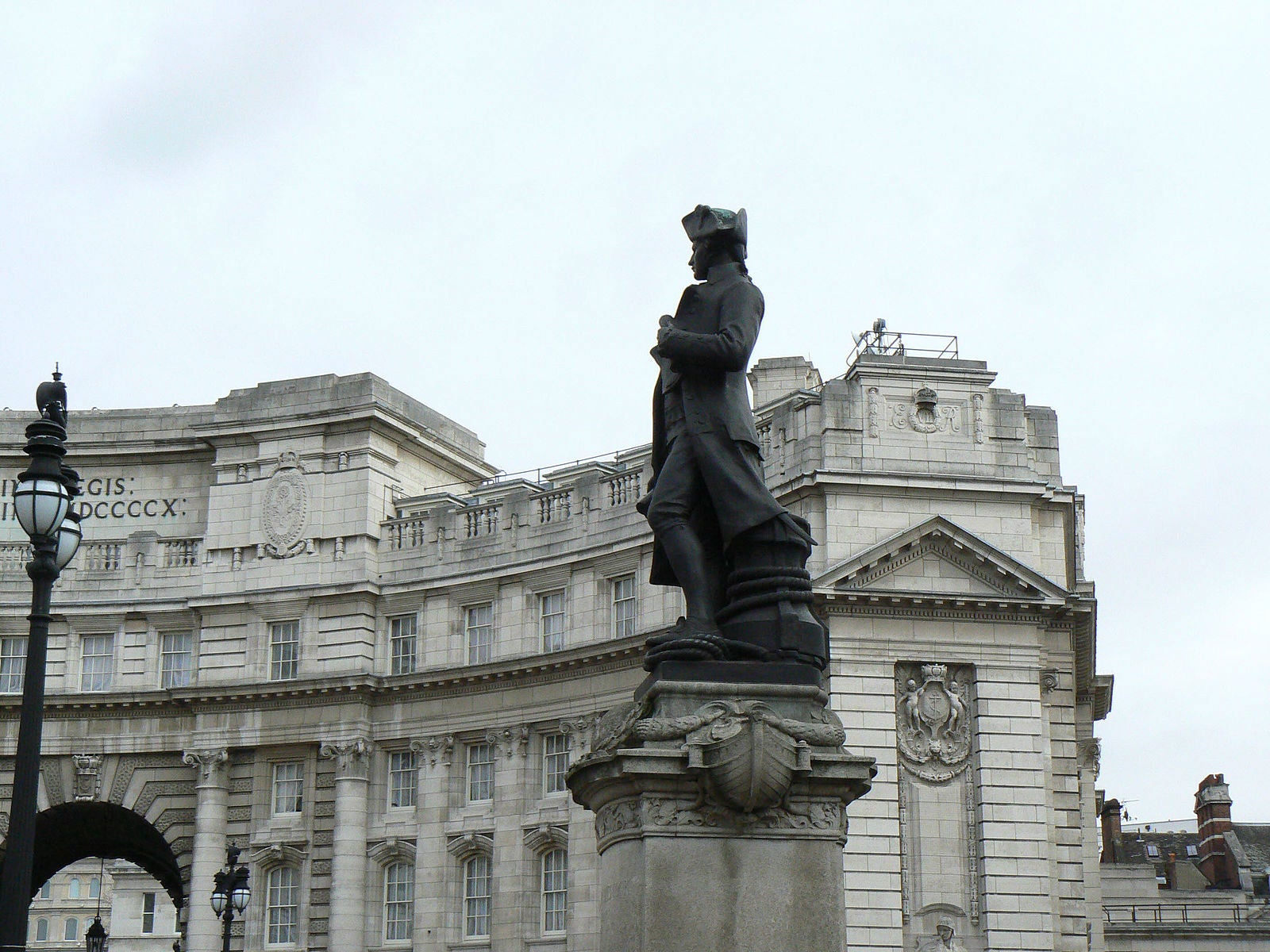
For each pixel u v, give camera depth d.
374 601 64.44
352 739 62.25
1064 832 51.56
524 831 59.03
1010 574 50.88
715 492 11.32
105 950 58.31
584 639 59.06
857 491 51.22
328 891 61.25
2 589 67.31
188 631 66.31
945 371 52.75
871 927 47.66
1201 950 67.25
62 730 65.81
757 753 9.98
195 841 63.12
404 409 68.25
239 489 66.94
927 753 49.81
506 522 62.66
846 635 50.00
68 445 69.50
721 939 9.86
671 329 11.59
